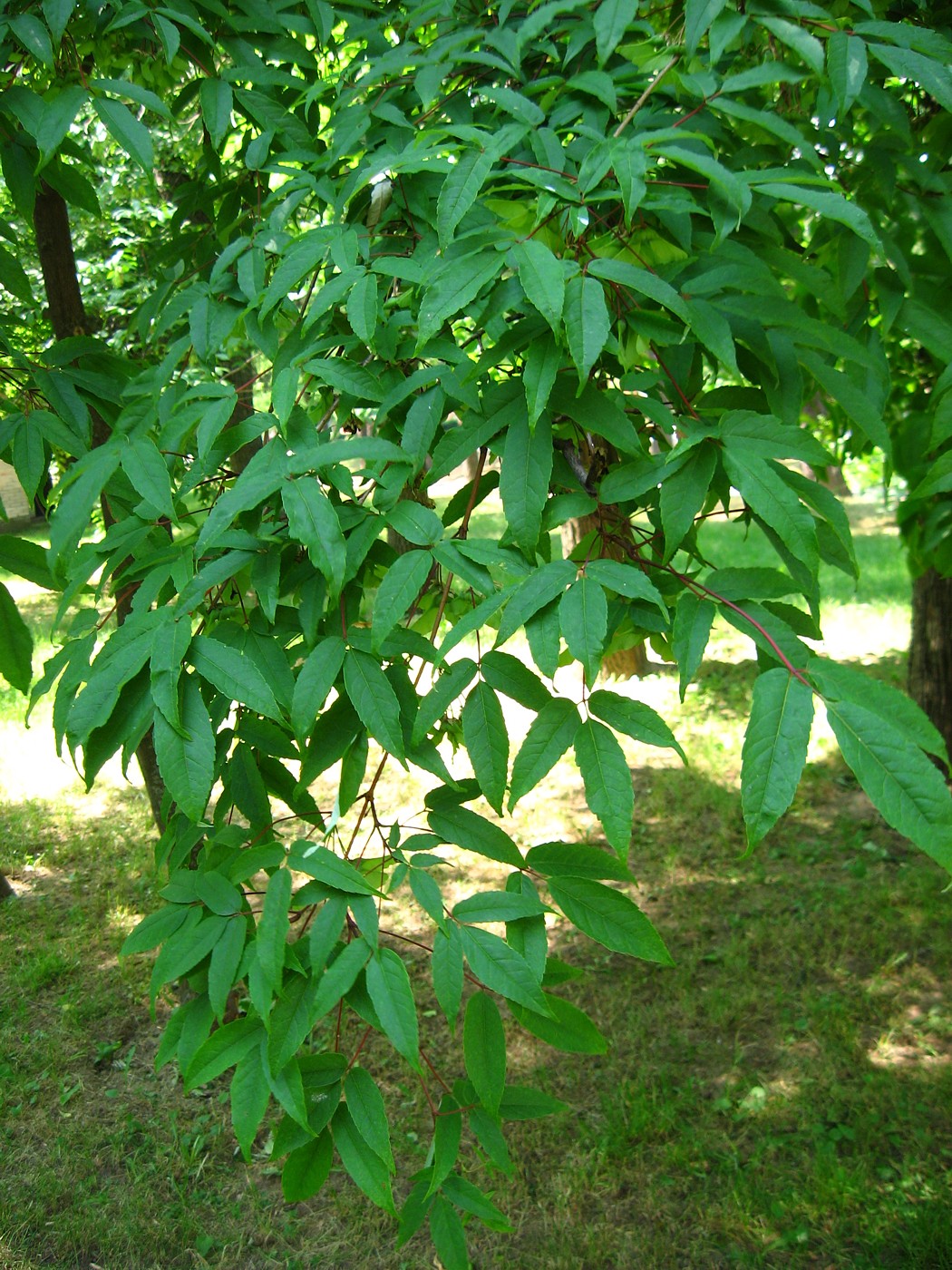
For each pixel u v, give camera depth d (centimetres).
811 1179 305
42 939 439
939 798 88
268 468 120
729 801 541
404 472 126
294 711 116
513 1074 355
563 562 109
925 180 163
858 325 171
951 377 143
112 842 524
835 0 169
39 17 167
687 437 110
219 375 162
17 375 184
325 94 200
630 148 111
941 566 226
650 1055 362
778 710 96
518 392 123
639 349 170
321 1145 123
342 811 130
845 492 1372
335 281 130
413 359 143
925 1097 336
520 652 680
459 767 566
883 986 392
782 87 177
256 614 134
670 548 113
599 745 112
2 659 170
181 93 196
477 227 134
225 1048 116
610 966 411
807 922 436
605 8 139
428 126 166
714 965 411
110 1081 361
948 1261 275
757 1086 346
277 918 109
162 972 117
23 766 624
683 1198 305
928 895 445
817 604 114
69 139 189
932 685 512
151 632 116
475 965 112
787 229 178
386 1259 291
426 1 185
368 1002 115
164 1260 293
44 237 296
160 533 148
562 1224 299
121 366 188
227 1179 321
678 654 109
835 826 516
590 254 117
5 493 776
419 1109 340
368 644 121
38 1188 314
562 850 124
